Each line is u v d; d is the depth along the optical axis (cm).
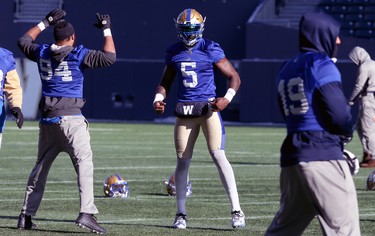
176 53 2539
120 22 9531
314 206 1709
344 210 1688
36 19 9894
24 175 3988
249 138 6656
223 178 2539
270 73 8569
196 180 3841
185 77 2523
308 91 1703
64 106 2406
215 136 2534
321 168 1688
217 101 2470
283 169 1742
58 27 2422
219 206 3008
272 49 8725
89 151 2417
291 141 1719
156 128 7844
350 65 8106
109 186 3228
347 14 9244
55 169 4278
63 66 2411
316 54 1722
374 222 2645
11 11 9569
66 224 2564
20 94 2473
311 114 1708
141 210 2889
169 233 2408
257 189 3509
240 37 9219
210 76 2538
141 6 9475
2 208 2912
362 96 4475
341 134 1686
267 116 8600
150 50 9475
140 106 8994
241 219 2525
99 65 2441
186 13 2525
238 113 8838
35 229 2466
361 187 3609
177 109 2523
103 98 9081
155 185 3628
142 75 8975
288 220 1766
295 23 9169
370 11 9194
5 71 2441
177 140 2534
